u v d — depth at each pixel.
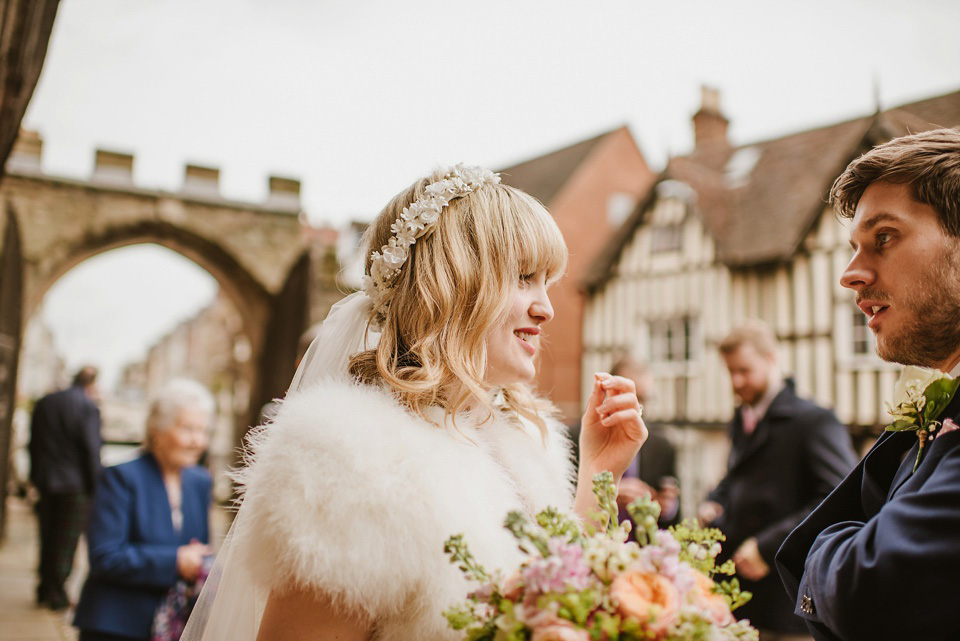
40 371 22.47
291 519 1.00
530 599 0.84
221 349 24.50
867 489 1.12
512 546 1.09
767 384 3.21
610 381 1.50
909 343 1.03
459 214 1.30
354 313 1.42
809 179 11.31
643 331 12.36
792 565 1.19
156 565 2.32
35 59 3.51
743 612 2.83
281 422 1.11
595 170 16.58
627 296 12.66
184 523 2.58
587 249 16.17
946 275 0.99
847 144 10.55
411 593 1.03
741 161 13.30
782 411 3.01
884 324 1.05
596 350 13.07
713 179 12.79
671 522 3.38
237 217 14.39
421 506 1.02
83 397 5.54
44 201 13.08
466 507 1.05
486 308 1.22
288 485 1.02
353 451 1.03
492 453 1.30
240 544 1.09
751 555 2.75
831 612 0.94
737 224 11.61
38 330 22.52
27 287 12.88
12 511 10.81
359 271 1.52
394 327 1.28
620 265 12.84
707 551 1.00
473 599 0.92
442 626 1.00
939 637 0.86
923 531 0.87
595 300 13.18
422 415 1.19
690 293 11.70
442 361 1.22
